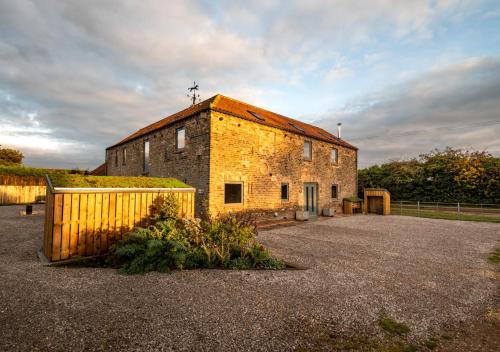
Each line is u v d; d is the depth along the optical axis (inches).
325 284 175.6
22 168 751.1
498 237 361.7
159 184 280.2
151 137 587.8
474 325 126.4
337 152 737.0
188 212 295.6
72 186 220.5
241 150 463.8
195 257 213.5
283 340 109.0
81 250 224.2
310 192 627.2
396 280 186.7
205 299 148.0
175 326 117.2
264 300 148.5
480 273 206.1
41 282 165.0
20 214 498.6
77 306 133.7
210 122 418.6
